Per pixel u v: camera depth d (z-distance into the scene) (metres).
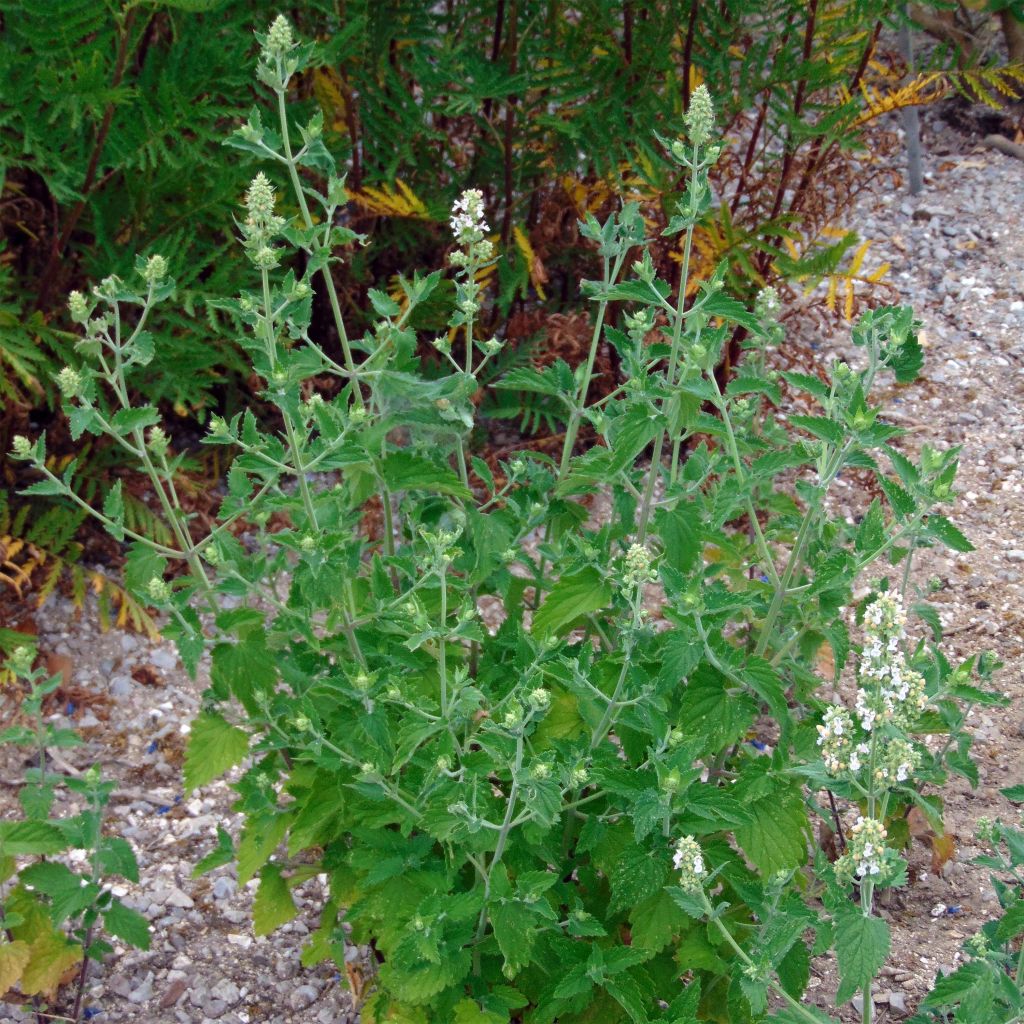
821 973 1.01
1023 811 1.11
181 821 1.14
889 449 0.81
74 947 0.93
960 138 2.06
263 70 0.82
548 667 0.86
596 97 1.39
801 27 1.51
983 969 0.82
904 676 0.77
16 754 1.18
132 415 0.83
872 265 1.81
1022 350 1.64
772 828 0.83
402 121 1.38
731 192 1.78
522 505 0.94
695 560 0.87
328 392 1.45
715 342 0.86
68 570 1.31
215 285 1.31
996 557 1.36
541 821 0.77
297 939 1.05
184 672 1.26
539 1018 0.83
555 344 1.41
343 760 0.85
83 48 1.21
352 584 0.91
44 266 1.32
